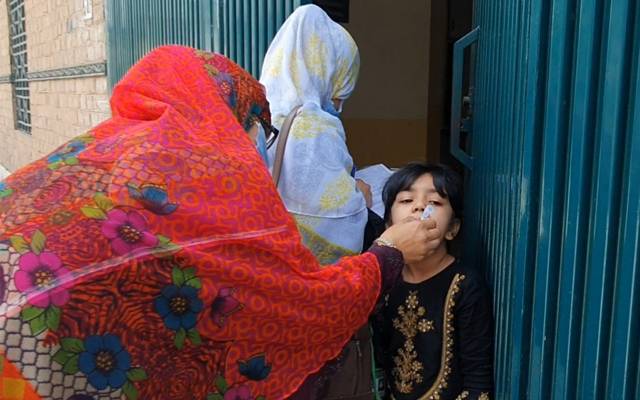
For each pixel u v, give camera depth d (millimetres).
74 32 7020
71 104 7395
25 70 10180
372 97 4652
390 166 4777
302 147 1796
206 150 1220
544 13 1398
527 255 1479
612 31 1198
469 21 4809
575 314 1326
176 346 1153
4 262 1029
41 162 1185
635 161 1158
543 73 1416
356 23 4477
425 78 4777
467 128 1986
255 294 1218
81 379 1056
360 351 1598
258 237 1213
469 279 1741
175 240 1135
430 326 1764
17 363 1006
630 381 1196
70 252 1053
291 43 1991
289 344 1309
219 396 1238
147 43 4684
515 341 1539
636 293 1172
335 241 1791
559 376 1383
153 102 1285
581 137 1287
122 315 1082
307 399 1478
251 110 1549
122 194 1111
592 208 1274
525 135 1469
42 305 1016
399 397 1851
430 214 1750
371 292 1410
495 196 1710
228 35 3248
